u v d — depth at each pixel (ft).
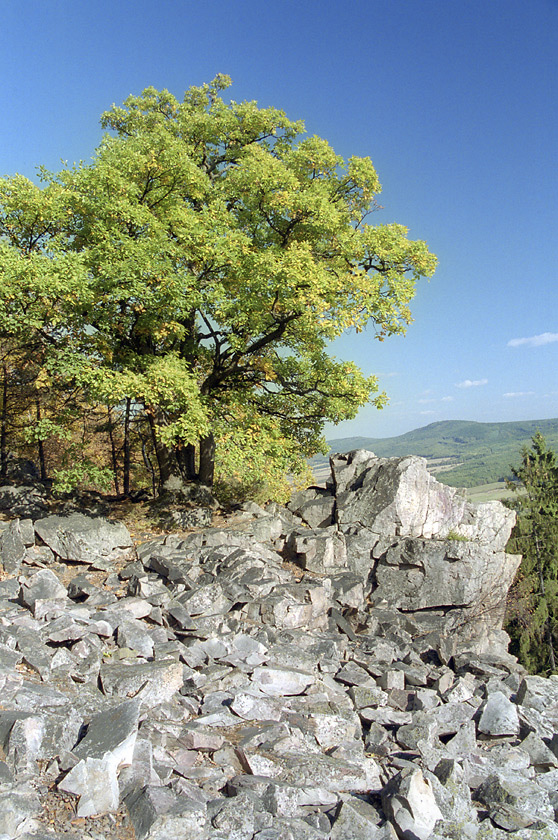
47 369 54.24
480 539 55.21
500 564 54.44
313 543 49.03
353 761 22.94
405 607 49.26
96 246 52.03
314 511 56.03
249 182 58.95
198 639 33.50
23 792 17.66
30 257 48.75
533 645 132.87
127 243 49.93
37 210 50.55
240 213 63.77
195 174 57.57
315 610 41.50
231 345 62.39
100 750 19.33
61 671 26.50
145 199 57.77
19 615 32.81
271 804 19.31
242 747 22.18
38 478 64.49
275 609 38.60
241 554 46.42
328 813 19.65
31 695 23.02
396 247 60.13
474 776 23.67
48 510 54.49
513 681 37.04
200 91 73.77
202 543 50.65
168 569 42.27
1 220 52.42
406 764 23.84
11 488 54.95
